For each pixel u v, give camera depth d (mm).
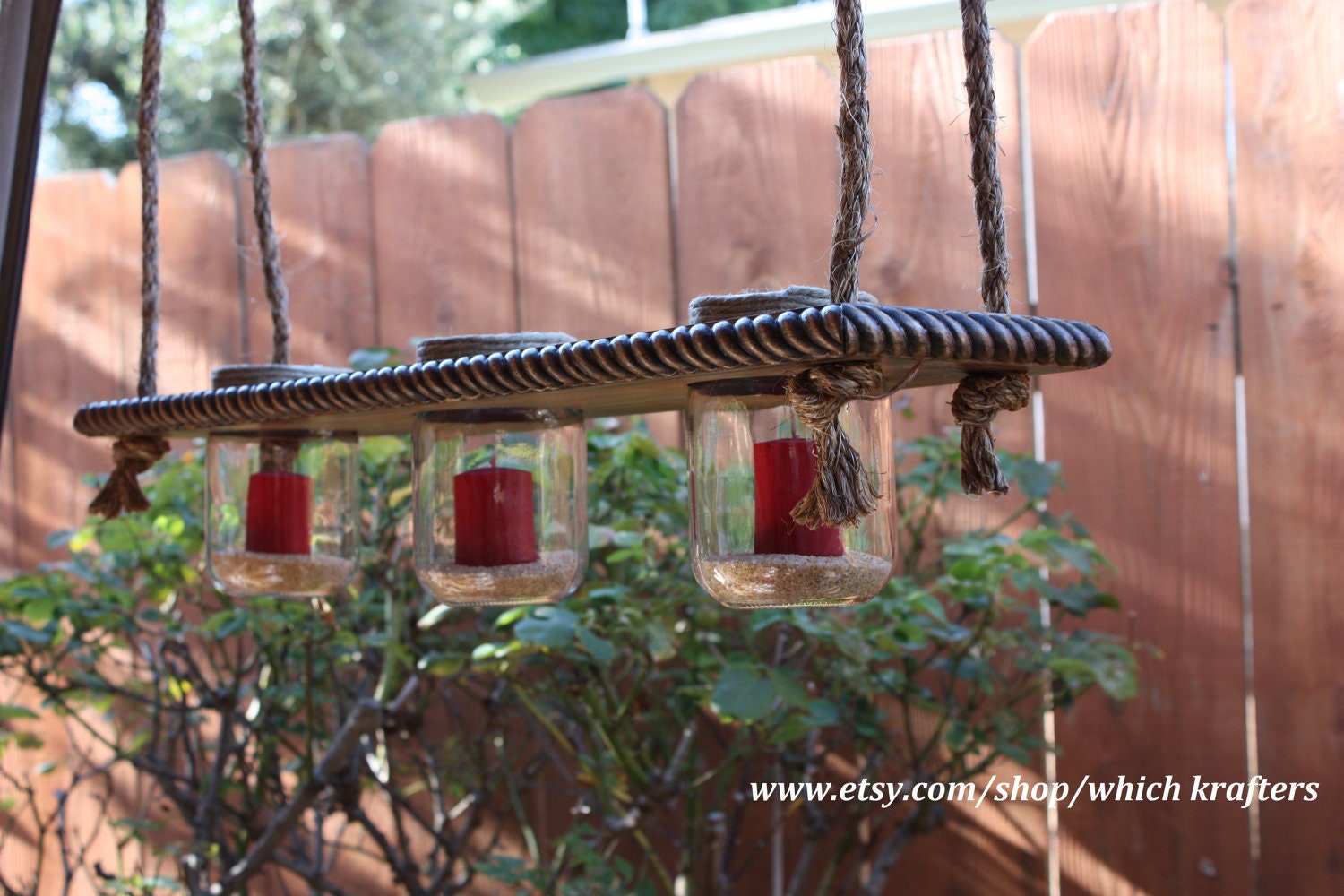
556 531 1381
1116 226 1780
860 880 1860
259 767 1962
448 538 1369
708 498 1273
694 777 1796
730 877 1834
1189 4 1764
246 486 1462
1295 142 1733
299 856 1895
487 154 1969
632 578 1776
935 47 1827
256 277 2045
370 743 1921
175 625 1885
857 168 1211
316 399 1325
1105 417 1784
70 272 2107
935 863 1842
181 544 1826
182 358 2064
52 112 4980
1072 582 1787
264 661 1932
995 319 1196
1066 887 1799
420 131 1992
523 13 6098
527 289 1953
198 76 4961
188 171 2068
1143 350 1772
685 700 1766
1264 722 1738
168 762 1943
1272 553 1737
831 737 1867
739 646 1803
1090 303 1785
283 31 5219
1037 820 1812
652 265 1913
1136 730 1776
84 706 2016
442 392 1283
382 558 1760
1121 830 1781
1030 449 1807
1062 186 1795
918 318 1179
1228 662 1750
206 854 1857
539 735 1837
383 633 1799
